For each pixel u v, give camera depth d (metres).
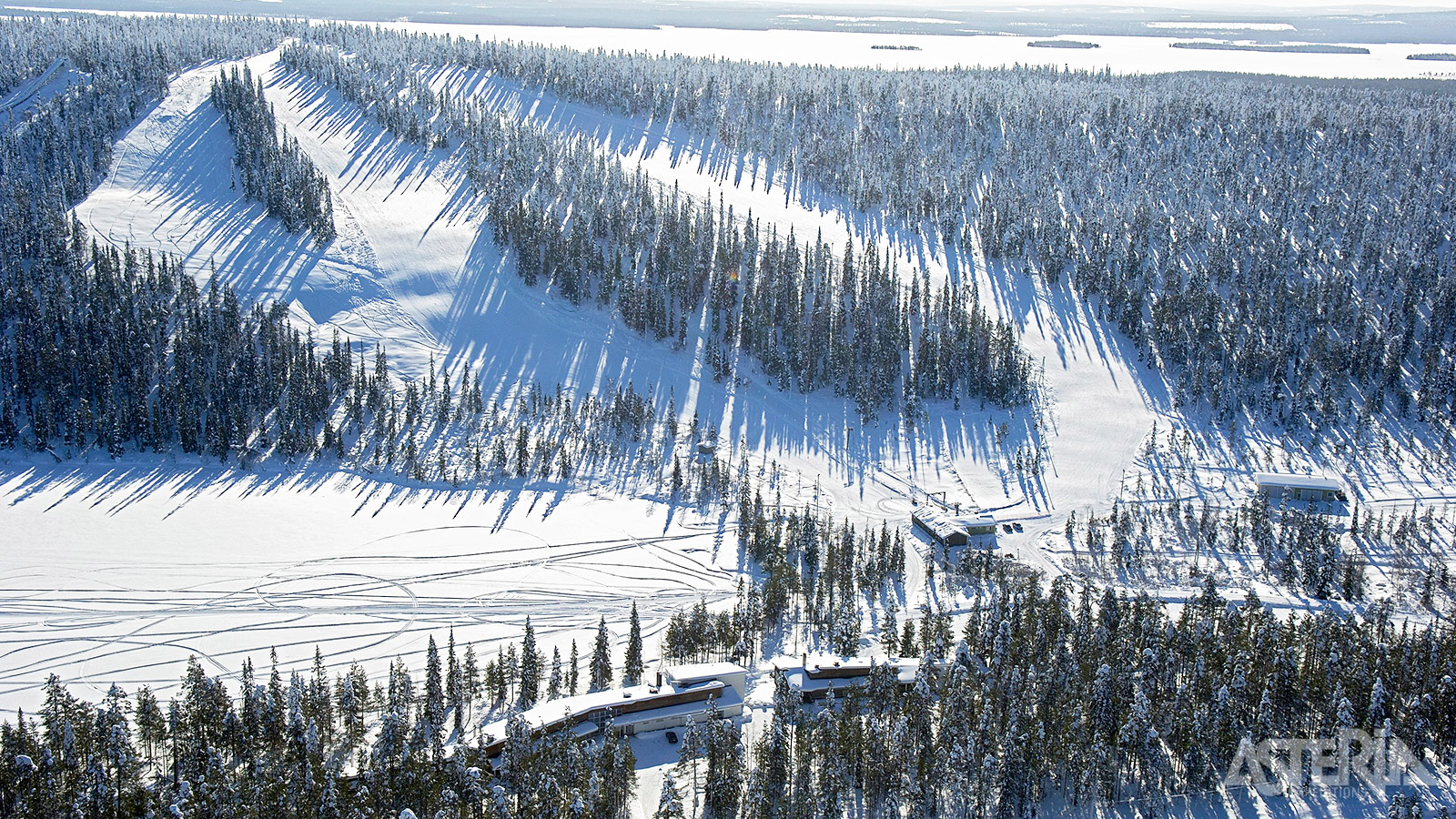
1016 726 109.50
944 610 154.00
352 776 106.00
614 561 169.62
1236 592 161.12
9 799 96.38
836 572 158.88
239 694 126.12
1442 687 119.62
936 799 111.25
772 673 130.50
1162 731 120.00
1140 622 138.00
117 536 168.88
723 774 105.06
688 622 139.12
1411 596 158.75
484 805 99.44
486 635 144.62
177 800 98.06
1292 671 122.06
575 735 109.81
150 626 144.25
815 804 106.56
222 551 166.75
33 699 125.62
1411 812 105.44
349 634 144.12
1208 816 111.88
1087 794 114.06
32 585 153.38
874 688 120.81
